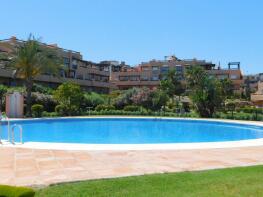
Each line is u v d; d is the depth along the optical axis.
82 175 7.35
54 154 10.07
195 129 25.52
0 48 51.56
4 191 3.96
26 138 18.75
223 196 5.67
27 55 34.22
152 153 10.45
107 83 73.81
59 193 5.85
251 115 31.89
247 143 13.19
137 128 25.73
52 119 29.00
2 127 23.38
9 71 46.75
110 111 37.41
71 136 20.44
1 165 8.41
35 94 35.44
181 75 82.50
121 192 5.91
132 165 8.53
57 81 57.81
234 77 82.06
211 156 10.06
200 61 85.62
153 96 40.12
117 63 101.69
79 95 35.16
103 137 20.20
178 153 10.52
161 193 5.85
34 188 6.21
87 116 33.81
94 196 5.68
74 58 68.69
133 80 87.12
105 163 8.76
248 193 5.84
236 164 8.86
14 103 30.69
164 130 24.64
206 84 34.88
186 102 50.12
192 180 6.79
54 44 69.00
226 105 40.81
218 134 22.48
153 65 87.25
